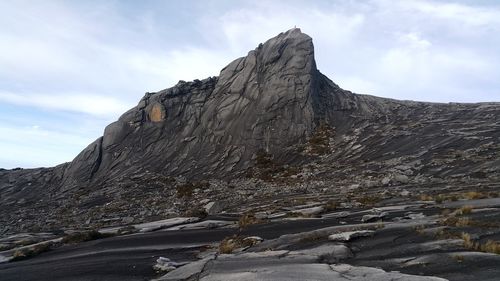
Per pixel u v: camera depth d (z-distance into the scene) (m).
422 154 47.50
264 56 78.75
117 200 49.84
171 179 58.78
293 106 68.81
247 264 14.09
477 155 42.88
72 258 20.48
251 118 68.88
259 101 71.12
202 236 22.83
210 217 31.50
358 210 26.14
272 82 72.81
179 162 66.44
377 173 44.16
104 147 76.19
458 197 25.78
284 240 17.89
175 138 73.75
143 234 26.20
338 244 15.68
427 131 56.12
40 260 21.22
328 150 59.16
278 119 67.38
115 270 16.33
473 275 10.85
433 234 15.63
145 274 15.16
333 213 25.89
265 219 26.34
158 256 18.41
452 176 38.00
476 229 15.76
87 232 27.53
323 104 73.38
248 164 60.00
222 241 20.09
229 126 69.88
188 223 29.55
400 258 13.19
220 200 42.03
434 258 12.67
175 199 46.59
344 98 76.94
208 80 83.56
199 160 65.25
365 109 73.44
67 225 38.56
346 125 67.00
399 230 17.08
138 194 51.94
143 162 69.38
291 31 81.00
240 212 32.72
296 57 75.00
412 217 20.75
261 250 16.69
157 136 75.25
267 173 54.16
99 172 71.69
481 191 28.00
